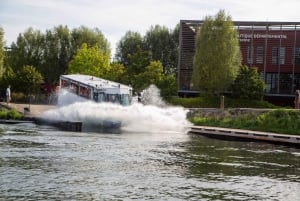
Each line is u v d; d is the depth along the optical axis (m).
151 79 79.94
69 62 102.25
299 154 36.53
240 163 30.73
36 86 83.69
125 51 122.25
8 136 40.22
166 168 27.80
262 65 84.81
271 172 27.78
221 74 73.75
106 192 21.33
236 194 21.92
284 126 52.09
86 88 53.88
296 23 83.19
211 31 74.62
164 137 45.91
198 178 25.22
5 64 101.81
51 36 107.44
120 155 31.86
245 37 85.50
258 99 76.00
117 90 53.38
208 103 73.94
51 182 22.83
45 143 36.38
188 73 86.50
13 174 24.23
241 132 47.22
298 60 83.19
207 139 46.28
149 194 21.28
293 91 83.31
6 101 70.44
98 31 113.44
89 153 32.12
